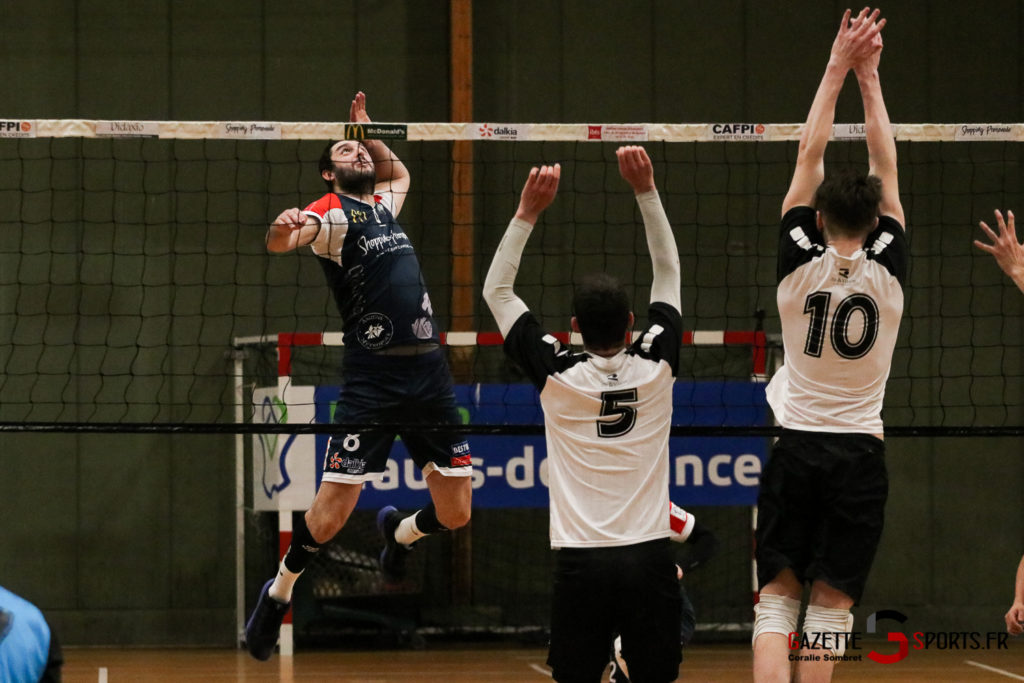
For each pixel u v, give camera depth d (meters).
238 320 21.30
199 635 21.00
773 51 22.22
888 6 22.28
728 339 19.59
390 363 12.92
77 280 21.05
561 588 9.42
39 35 21.22
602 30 21.97
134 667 18.53
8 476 20.89
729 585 21.64
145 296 21.17
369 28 21.66
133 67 21.31
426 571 21.36
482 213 21.42
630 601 9.27
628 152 9.88
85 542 20.97
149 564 21.06
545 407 9.60
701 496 19.36
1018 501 22.12
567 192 21.58
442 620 21.27
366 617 20.23
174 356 21.19
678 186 21.81
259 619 13.38
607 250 21.66
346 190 13.22
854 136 13.26
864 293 9.57
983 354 22.05
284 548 18.83
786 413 10.01
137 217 21.20
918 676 17.61
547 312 21.45
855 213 9.58
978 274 22.05
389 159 14.06
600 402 9.38
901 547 22.00
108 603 20.95
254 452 19.62
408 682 16.94
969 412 22.03
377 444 13.01
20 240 20.28
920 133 13.30
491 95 21.77
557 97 21.81
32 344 20.94
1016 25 22.48
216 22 21.47
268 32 21.53
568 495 9.42
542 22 21.86
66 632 20.83
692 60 22.11
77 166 21.09
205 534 21.19
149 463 21.16
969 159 22.11
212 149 21.36
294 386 19.12
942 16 22.38
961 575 22.03
